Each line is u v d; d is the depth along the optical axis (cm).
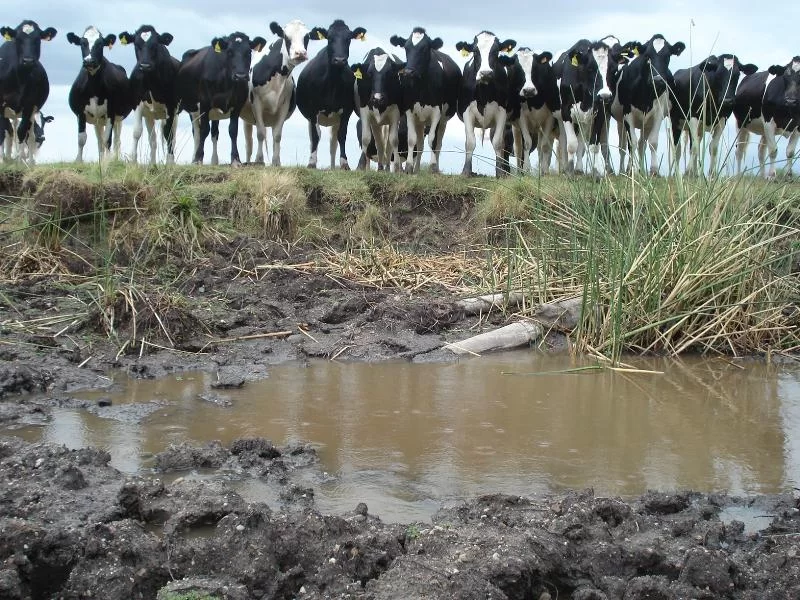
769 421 548
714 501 415
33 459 427
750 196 853
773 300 788
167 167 1066
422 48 1344
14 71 1329
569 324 795
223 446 478
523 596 320
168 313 728
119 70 1433
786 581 321
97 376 623
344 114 1404
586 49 1337
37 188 965
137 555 332
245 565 325
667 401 594
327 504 405
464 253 995
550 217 948
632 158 896
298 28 1412
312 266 908
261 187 1017
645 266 781
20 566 312
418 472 448
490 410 562
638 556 339
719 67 1414
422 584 308
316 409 557
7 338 684
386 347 732
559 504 385
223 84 1334
